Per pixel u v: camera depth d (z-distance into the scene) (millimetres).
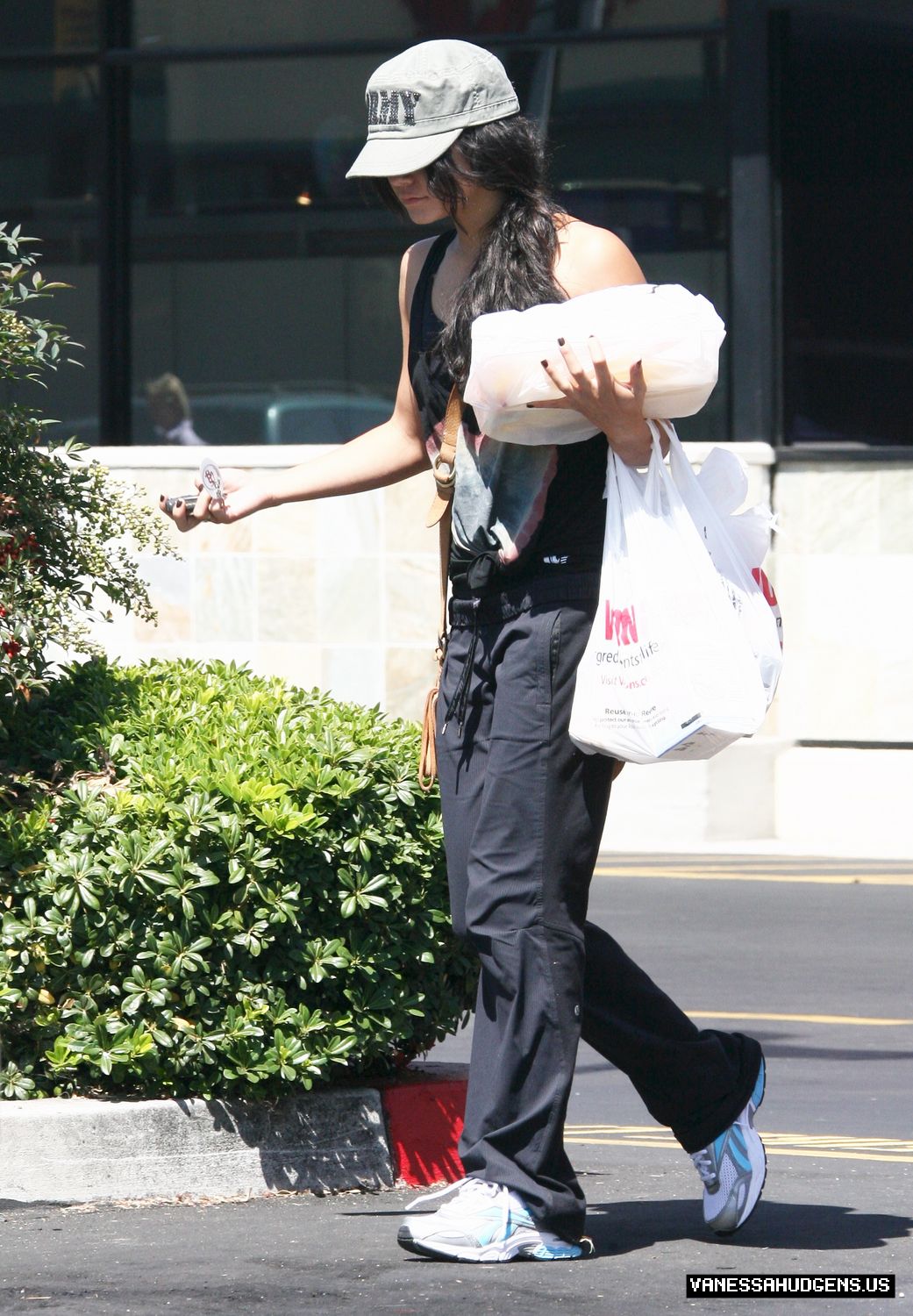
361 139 37531
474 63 10461
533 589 10281
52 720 13484
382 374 37781
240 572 34125
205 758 12203
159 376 38219
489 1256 10320
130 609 13953
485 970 10391
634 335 9922
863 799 32875
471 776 10562
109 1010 11797
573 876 10305
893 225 34469
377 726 13195
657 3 35438
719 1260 10539
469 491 10391
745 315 34562
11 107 38281
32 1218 11312
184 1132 11758
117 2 37781
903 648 33781
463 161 10375
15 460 13188
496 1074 10312
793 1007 20469
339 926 12039
